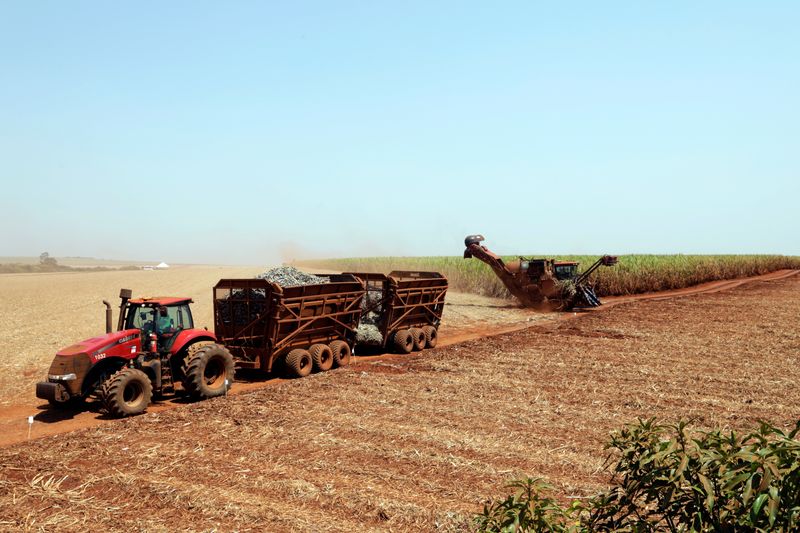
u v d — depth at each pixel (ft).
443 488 22.97
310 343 49.47
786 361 49.37
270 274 51.44
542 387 40.73
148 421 33.06
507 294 115.24
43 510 21.45
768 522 8.32
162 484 23.61
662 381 42.27
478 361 50.83
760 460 8.63
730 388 40.09
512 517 9.78
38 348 56.54
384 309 56.70
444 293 63.36
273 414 33.91
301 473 24.64
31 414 36.42
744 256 213.05
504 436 29.55
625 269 128.47
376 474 24.43
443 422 32.07
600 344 58.85
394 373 46.42
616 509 10.77
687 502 9.73
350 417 33.12
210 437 29.81
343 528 19.75
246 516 20.65
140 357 37.86
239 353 47.21
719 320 76.23
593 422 32.12
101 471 25.23
